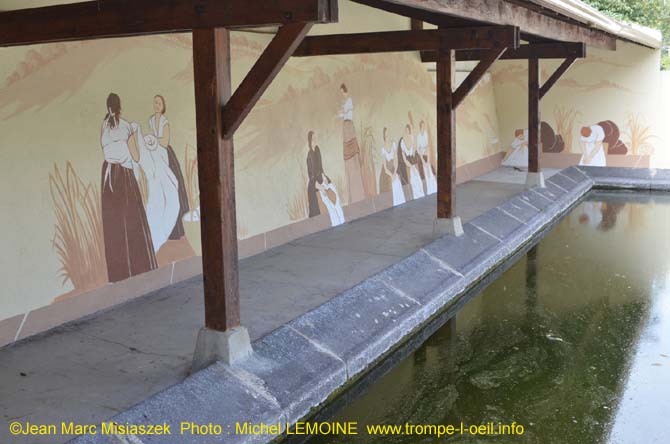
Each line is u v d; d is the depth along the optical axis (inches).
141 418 133.9
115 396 145.5
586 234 343.3
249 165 258.7
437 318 225.9
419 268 242.1
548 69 494.3
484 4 226.5
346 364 174.2
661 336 210.1
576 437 152.2
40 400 143.7
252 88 143.7
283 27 137.3
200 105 149.9
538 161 407.2
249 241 255.4
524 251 311.3
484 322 223.8
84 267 193.9
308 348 173.6
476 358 196.1
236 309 158.7
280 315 189.5
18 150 177.9
